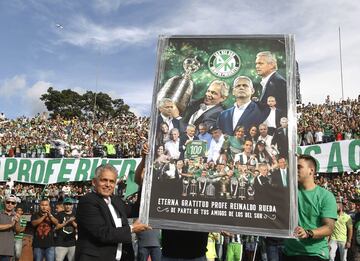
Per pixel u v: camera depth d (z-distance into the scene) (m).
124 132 38.59
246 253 14.71
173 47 4.87
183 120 4.70
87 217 4.32
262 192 4.34
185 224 4.45
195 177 4.54
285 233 4.19
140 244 9.35
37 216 10.66
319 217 4.66
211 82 4.71
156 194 4.59
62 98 90.69
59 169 25.08
